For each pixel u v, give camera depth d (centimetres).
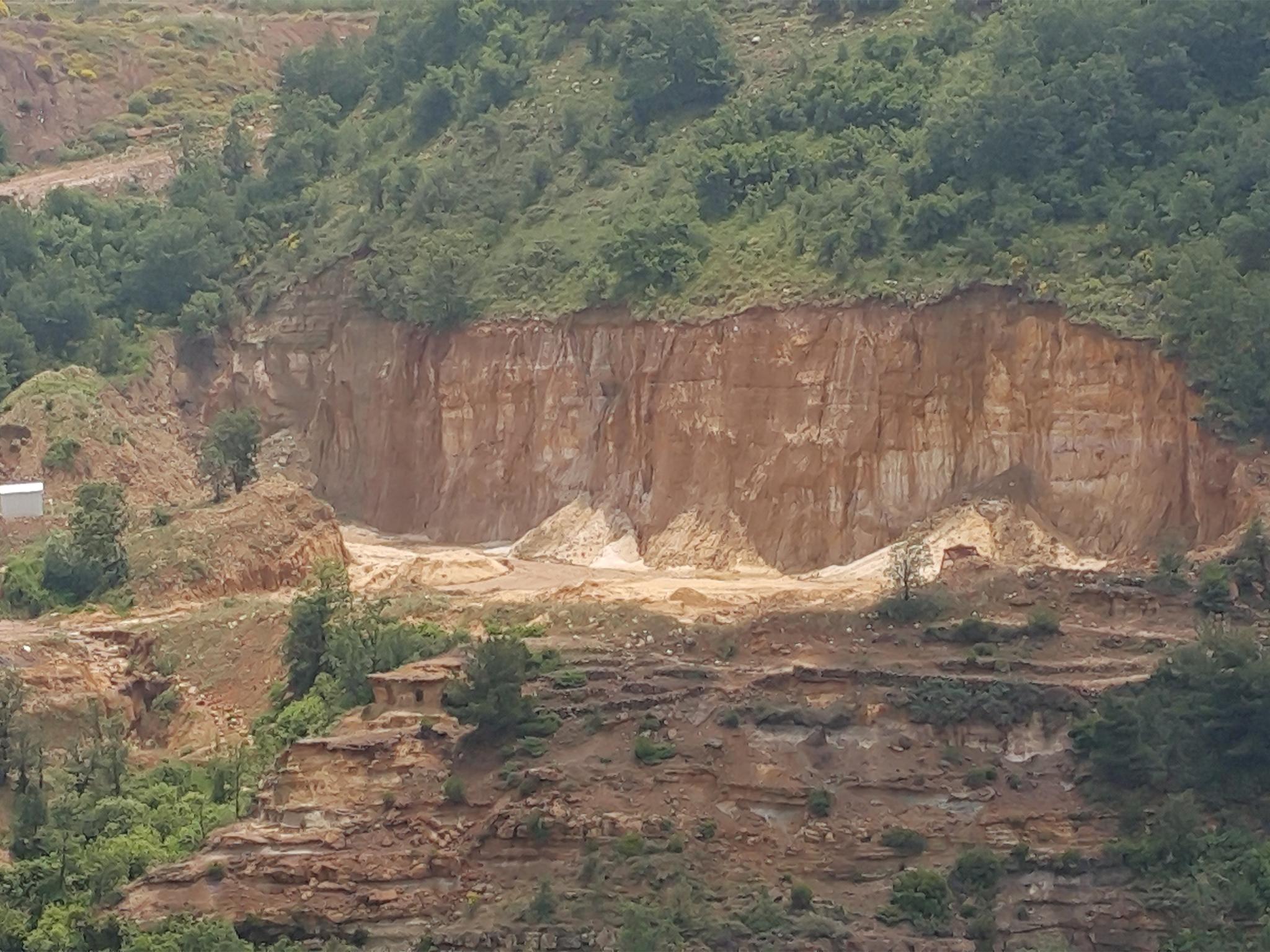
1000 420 13075
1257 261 12912
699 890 9381
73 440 14762
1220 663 10119
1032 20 14262
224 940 9312
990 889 9525
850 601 11275
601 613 11450
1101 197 13425
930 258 13575
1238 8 13925
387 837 9712
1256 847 9712
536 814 9625
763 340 13825
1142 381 12656
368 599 12406
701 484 13912
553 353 14762
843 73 15088
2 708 11100
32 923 9775
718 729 9994
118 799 10650
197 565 13175
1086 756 9956
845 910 9388
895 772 9862
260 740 11169
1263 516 11800
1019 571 11225
